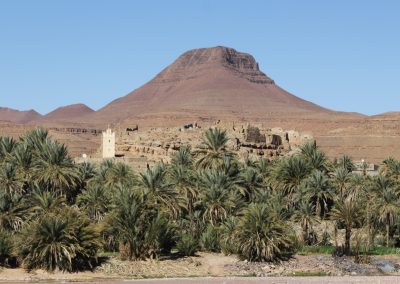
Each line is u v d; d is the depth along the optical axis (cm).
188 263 6794
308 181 8544
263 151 12319
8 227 6881
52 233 6259
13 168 7606
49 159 7844
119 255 6869
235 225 7256
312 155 9456
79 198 7694
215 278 6166
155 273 6438
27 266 6303
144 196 6969
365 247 7738
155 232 6781
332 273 6712
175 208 7262
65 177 7844
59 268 6284
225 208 7662
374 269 6906
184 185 7806
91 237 6412
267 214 7056
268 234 6950
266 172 9394
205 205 7712
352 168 11356
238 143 12150
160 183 7219
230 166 8612
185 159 8900
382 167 9850
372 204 8356
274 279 6162
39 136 8606
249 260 6962
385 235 8662
